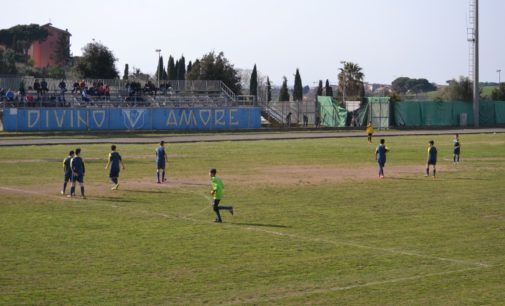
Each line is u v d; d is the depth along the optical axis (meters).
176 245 23.14
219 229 26.06
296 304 16.92
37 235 24.52
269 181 40.69
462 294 17.88
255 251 22.39
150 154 57.72
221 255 21.77
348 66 139.00
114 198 33.84
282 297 17.45
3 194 34.78
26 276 19.11
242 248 22.81
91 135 79.81
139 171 45.47
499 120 110.44
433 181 41.16
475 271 20.20
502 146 69.00
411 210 30.69
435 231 25.95
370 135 73.81
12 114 80.75
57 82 92.56
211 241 23.86
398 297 17.58
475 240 24.44
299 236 24.86
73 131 82.44
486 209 31.06
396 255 22.05
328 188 37.84
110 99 90.25
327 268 20.33
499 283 18.95
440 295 17.78
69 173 34.75
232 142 72.12
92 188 37.34
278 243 23.62
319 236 24.89
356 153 59.69
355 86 138.75
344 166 49.22
